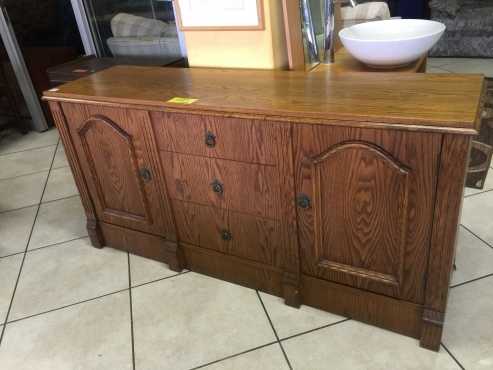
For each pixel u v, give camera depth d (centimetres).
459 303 146
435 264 117
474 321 139
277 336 142
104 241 194
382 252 126
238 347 140
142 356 140
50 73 257
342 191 122
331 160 119
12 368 140
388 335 138
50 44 330
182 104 133
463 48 404
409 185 110
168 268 178
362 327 142
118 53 271
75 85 168
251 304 155
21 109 340
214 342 142
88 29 292
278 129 121
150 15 246
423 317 127
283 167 127
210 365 135
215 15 157
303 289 149
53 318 158
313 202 128
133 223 178
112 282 173
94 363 139
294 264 144
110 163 167
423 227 114
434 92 118
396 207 116
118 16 264
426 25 162
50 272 183
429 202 110
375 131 108
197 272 173
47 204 237
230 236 154
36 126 343
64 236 207
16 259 193
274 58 155
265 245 148
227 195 145
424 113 104
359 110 111
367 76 138
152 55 256
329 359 133
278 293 157
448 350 130
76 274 180
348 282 137
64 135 170
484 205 194
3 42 311
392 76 135
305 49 160
